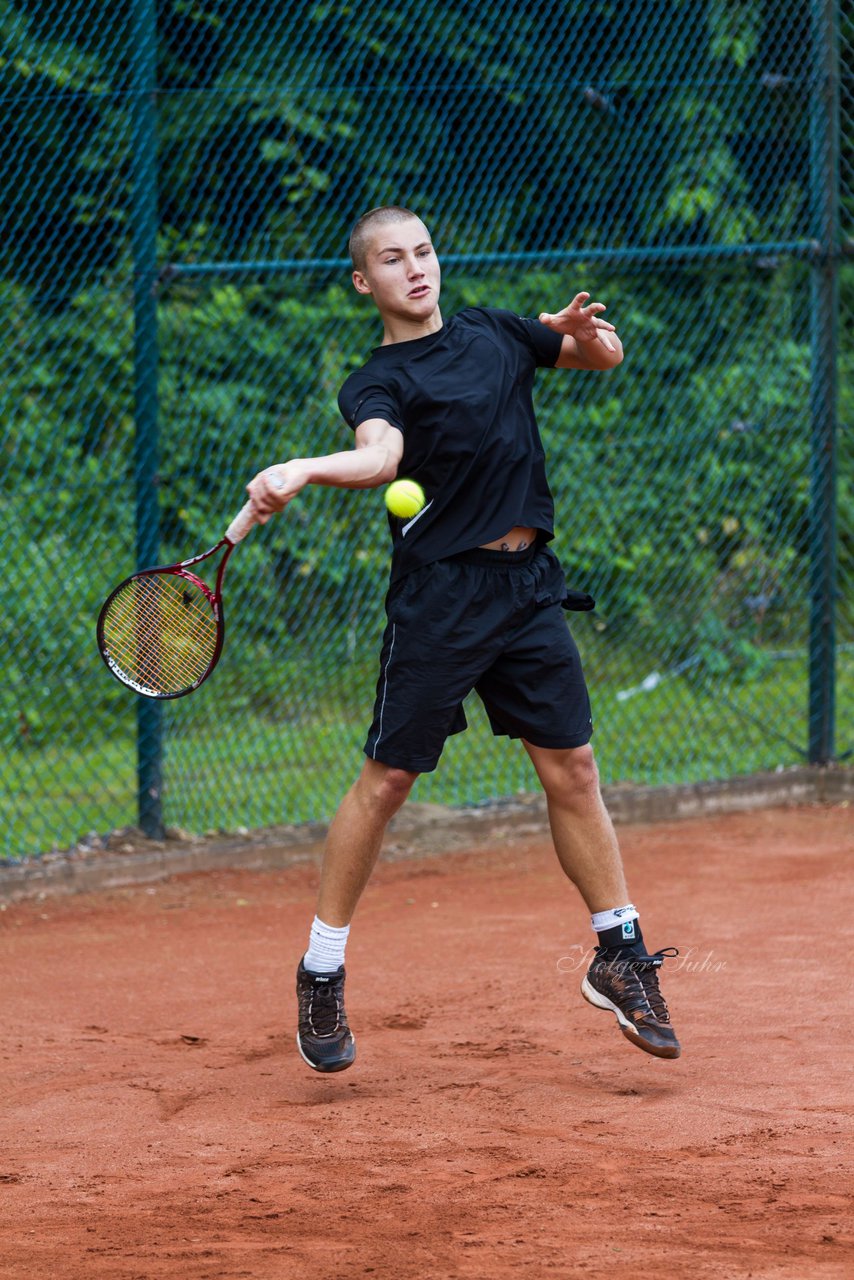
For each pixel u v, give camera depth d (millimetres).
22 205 30812
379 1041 15453
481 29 37469
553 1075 14148
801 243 27750
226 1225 10703
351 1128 12781
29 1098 13867
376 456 12570
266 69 36219
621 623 35625
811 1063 14305
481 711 32219
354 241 13828
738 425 31328
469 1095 13594
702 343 39188
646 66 37188
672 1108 13078
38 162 30453
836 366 28188
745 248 27078
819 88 27625
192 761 27922
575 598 14508
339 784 28312
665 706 33250
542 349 14258
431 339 13688
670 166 38781
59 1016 16719
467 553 13406
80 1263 10047
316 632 33719
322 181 37062
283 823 25812
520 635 13680
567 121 38125
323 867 13797
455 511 13430
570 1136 12422
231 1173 11781
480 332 13883
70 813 27219
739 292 38281
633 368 39000
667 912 20641
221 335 36031
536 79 38000
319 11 36000
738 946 18812
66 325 33156
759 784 27594
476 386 13445
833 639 28641
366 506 34781
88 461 33188
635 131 39062
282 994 17562
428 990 17328
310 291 37000
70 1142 12641
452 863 24312
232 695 30750
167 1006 17094
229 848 23984
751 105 35594
